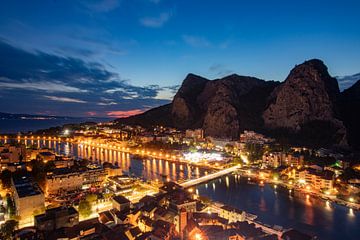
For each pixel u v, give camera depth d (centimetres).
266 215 14925
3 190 17225
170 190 17112
